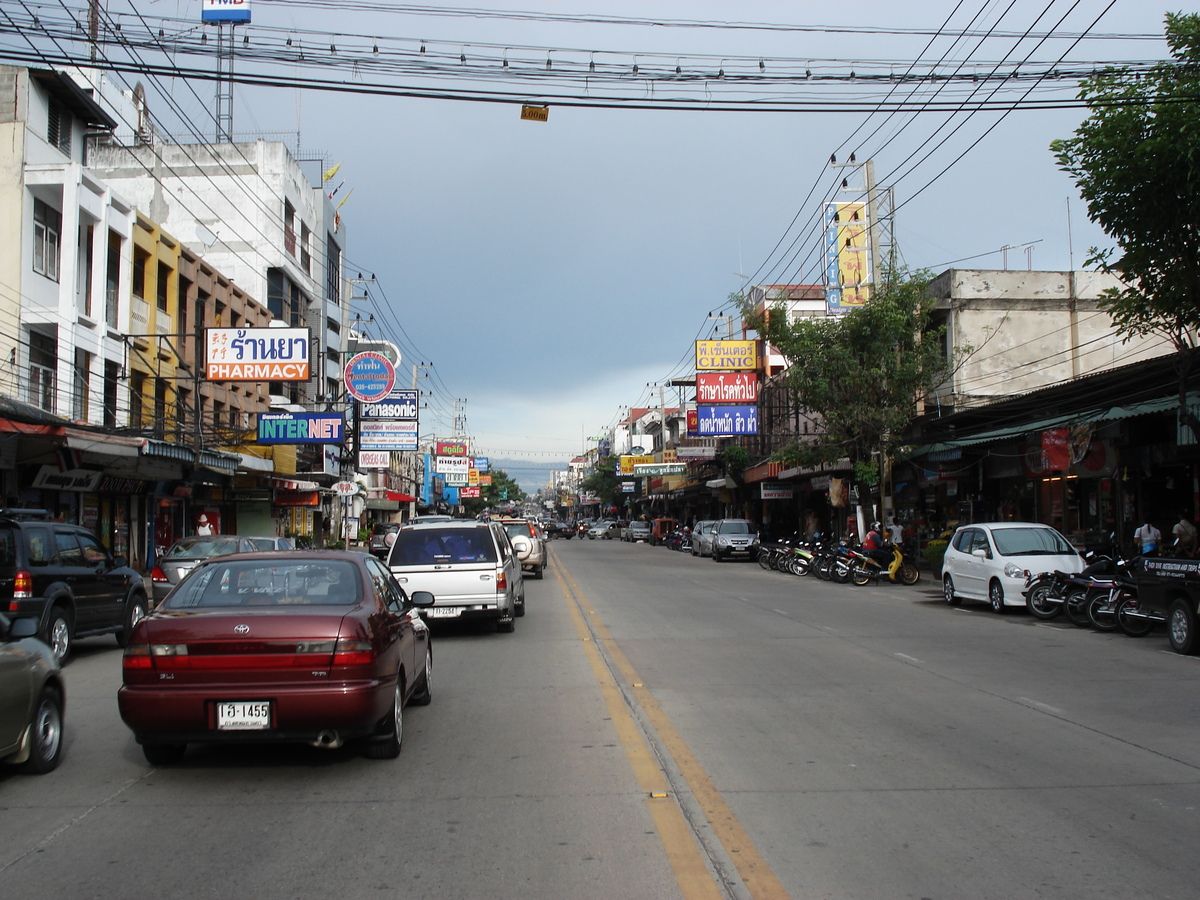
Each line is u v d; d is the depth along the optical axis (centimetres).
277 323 4050
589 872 473
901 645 1338
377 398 3934
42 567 1184
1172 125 1152
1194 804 586
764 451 4691
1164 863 484
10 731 623
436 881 462
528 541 2708
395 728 694
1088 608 1512
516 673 1101
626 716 853
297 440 2973
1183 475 2017
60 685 700
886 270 2625
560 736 777
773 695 955
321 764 688
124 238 2594
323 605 676
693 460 6306
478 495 10444
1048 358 2875
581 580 2684
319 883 460
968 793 610
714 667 1139
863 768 673
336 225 5244
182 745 669
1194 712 869
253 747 741
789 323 2806
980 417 2480
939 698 938
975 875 468
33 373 2247
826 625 1588
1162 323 1395
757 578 2798
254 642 625
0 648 634
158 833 538
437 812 573
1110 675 1077
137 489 2766
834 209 2922
